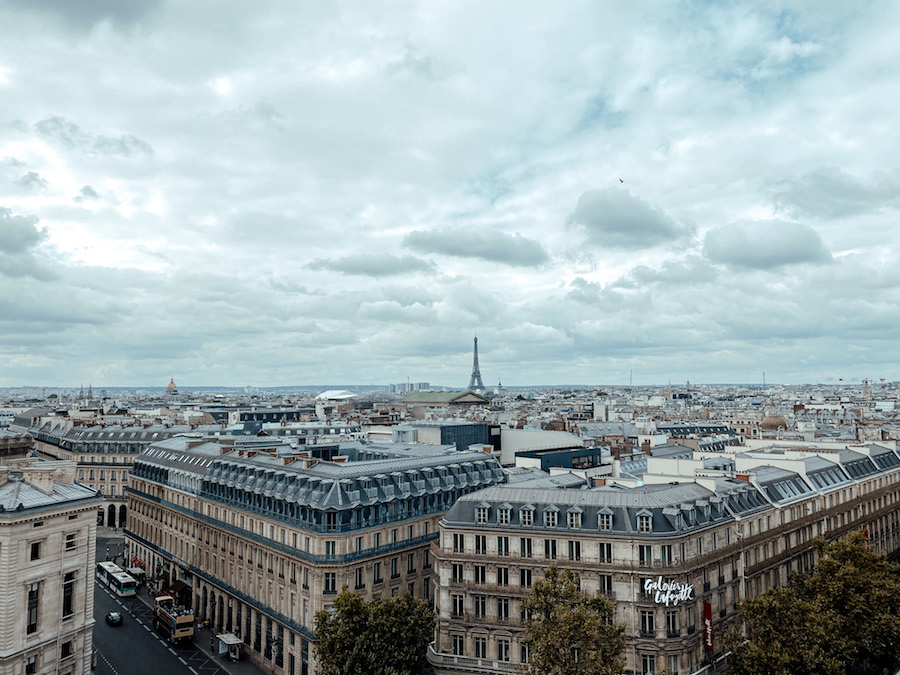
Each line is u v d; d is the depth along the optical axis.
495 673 111.00
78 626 106.94
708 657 110.12
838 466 175.38
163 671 135.50
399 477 144.62
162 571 193.38
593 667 88.69
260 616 144.62
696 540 113.25
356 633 107.94
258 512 148.88
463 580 118.06
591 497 117.62
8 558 95.94
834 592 109.94
